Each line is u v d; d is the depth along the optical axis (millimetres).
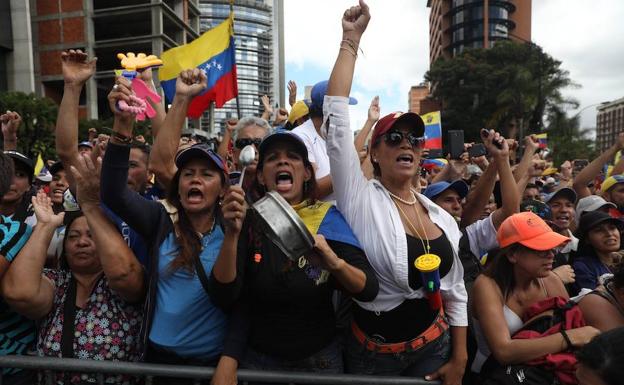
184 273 2082
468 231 3250
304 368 2123
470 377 2666
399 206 2305
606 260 3539
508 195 3016
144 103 1985
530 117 40625
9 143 3836
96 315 2172
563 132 40219
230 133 4605
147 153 3387
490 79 43844
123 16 49344
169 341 2066
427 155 7879
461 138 4746
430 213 2365
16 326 2252
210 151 2217
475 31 82750
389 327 2217
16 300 2012
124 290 2053
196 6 58219
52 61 50375
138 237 2488
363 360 2271
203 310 2100
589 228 3512
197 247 2105
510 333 2418
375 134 2391
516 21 86250
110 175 1962
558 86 39406
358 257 2086
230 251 1863
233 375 1997
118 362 2010
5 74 45875
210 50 5281
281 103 34688
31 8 49875
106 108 52406
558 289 2633
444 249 2246
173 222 2160
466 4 82812
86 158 2018
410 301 2215
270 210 1710
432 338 2221
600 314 2365
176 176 2219
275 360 2127
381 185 2340
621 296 2336
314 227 2141
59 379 2137
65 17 49438
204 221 2219
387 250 2146
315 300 2096
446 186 3662
